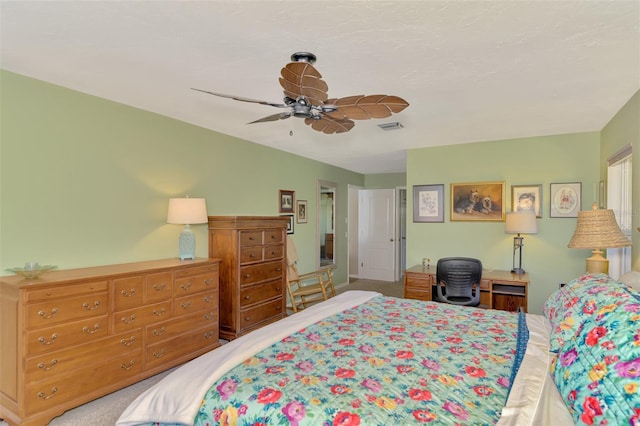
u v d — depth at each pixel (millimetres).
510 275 3916
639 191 2611
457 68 2270
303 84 1777
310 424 1181
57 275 2451
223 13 1671
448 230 4672
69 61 2229
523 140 4242
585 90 2652
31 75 2465
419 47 1991
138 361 2742
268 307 4133
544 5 1578
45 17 1718
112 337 2570
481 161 4477
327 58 2137
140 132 3221
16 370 2152
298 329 2062
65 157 2701
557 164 4074
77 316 2373
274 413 1252
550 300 2221
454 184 4633
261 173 4750
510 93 2723
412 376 1455
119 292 2619
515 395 1260
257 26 1788
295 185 5473
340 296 2930
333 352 1721
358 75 2381
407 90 2656
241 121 3613
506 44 1950
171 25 1788
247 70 2348
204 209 3434
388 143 4602
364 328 2096
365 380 1425
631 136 2807
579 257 3977
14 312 2174
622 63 2184
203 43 1977
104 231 2957
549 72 2328
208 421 1338
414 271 4203
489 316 2355
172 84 2607
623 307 1309
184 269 3119
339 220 6914
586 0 1536
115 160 3029
